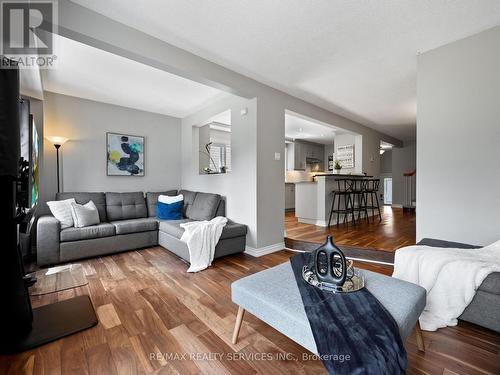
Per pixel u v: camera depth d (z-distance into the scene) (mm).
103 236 3230
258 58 2664
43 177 3529
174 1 1832
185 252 3000
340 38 2299
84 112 3928
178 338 1579
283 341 1556
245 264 2992
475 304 1649
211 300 2086
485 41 2143
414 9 1900
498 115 2078
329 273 1417
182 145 5098
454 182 2299
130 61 2730
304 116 4086
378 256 3080
